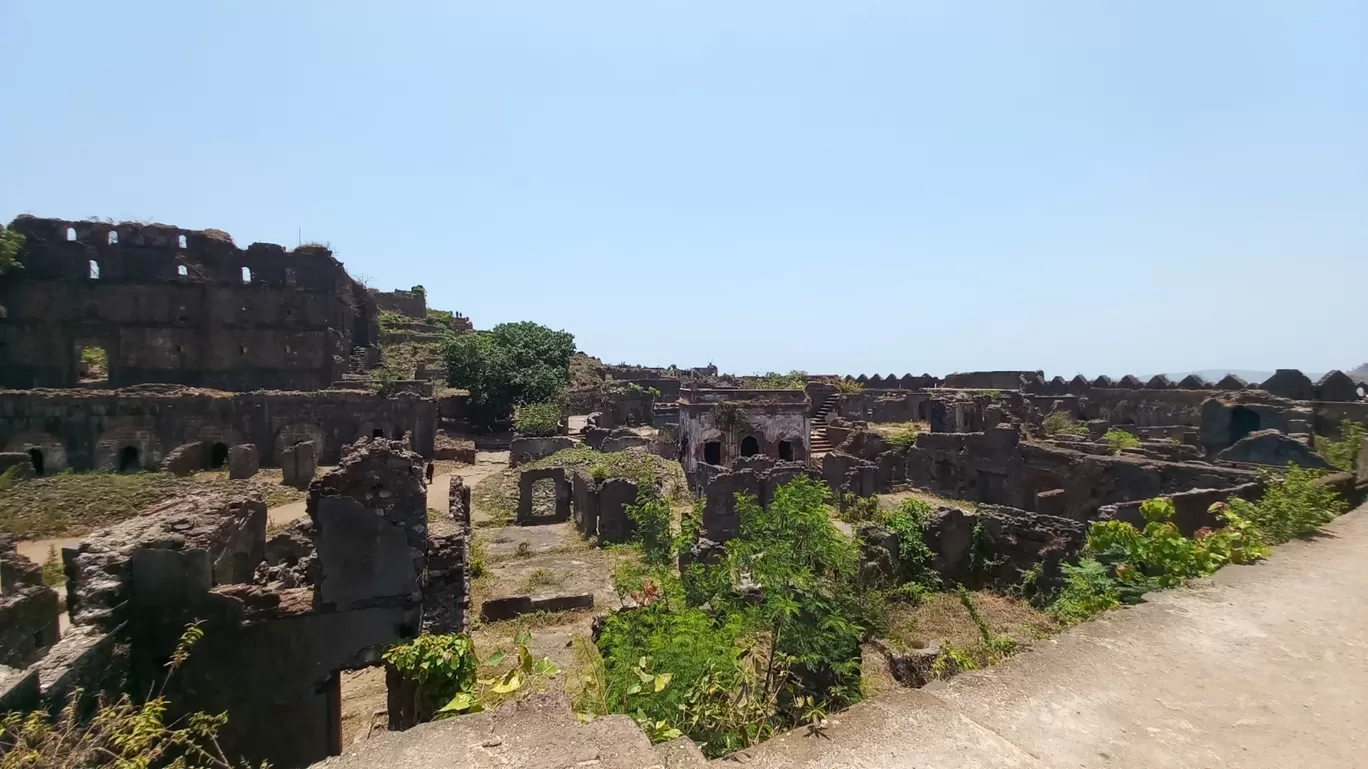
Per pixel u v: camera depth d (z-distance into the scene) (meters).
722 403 38.28
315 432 44.16
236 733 11.23
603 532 26.89
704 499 27.19
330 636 11.90
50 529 26.41
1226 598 8.03
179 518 12.70
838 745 4.66
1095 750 4.80
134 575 10.98
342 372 56.78
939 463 35.72
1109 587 10.78
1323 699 5.66
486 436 59.72
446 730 4.66
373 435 45.47
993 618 17.14
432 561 12.57
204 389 44.28
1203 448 38.84
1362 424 35.81
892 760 4.52
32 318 47.00
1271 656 6.44
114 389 44.78
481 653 15.92
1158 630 7.01
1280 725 5.25
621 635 10.39
